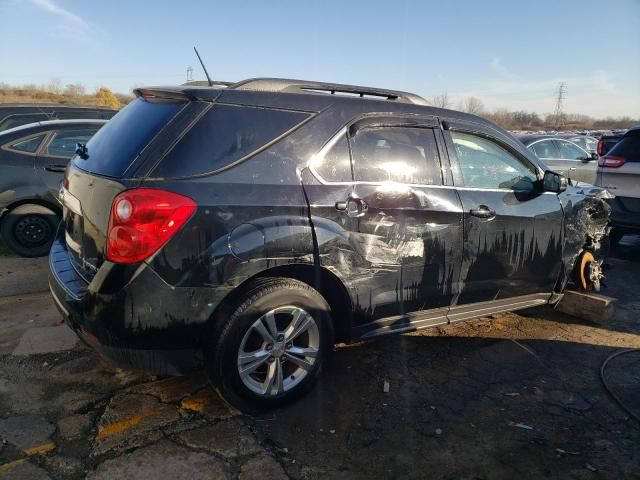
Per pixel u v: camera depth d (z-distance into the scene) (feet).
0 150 17.83
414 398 9.77
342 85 10.15
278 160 8.68
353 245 9.25
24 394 9.23
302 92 9.36
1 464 7.34
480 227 11.09
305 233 8.60
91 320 7.71
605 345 12.56
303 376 9.18
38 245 18.66
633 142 21.13
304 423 8.77
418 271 10.27
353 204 9.24
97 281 7.65
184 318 7.89
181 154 7.96
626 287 17.44
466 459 8.03
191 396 9.44
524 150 12.46
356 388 10.05
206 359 8.42
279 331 8.75
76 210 8.78
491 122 12.06
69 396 9.23
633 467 7.97
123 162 8.02
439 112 11.06
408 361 11.32
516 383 10.52
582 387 10.44
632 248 23.68
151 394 9.44
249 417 8.86
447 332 13.05
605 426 9.07
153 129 8.21
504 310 12.42
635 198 20.76
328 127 9.28
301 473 7.53
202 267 7.82
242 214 8.13
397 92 11.07
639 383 10.64
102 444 7.91
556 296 13.62
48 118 32.17
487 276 11.50
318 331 9.13
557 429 8.93
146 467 7.45
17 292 14.73
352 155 9.47
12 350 10.93
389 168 9.91
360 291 9.58
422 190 10.21
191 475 7.33
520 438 8.62
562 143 32.53
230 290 8.12
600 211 14.62
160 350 8.02
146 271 7.55
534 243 12.23
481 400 9.80
